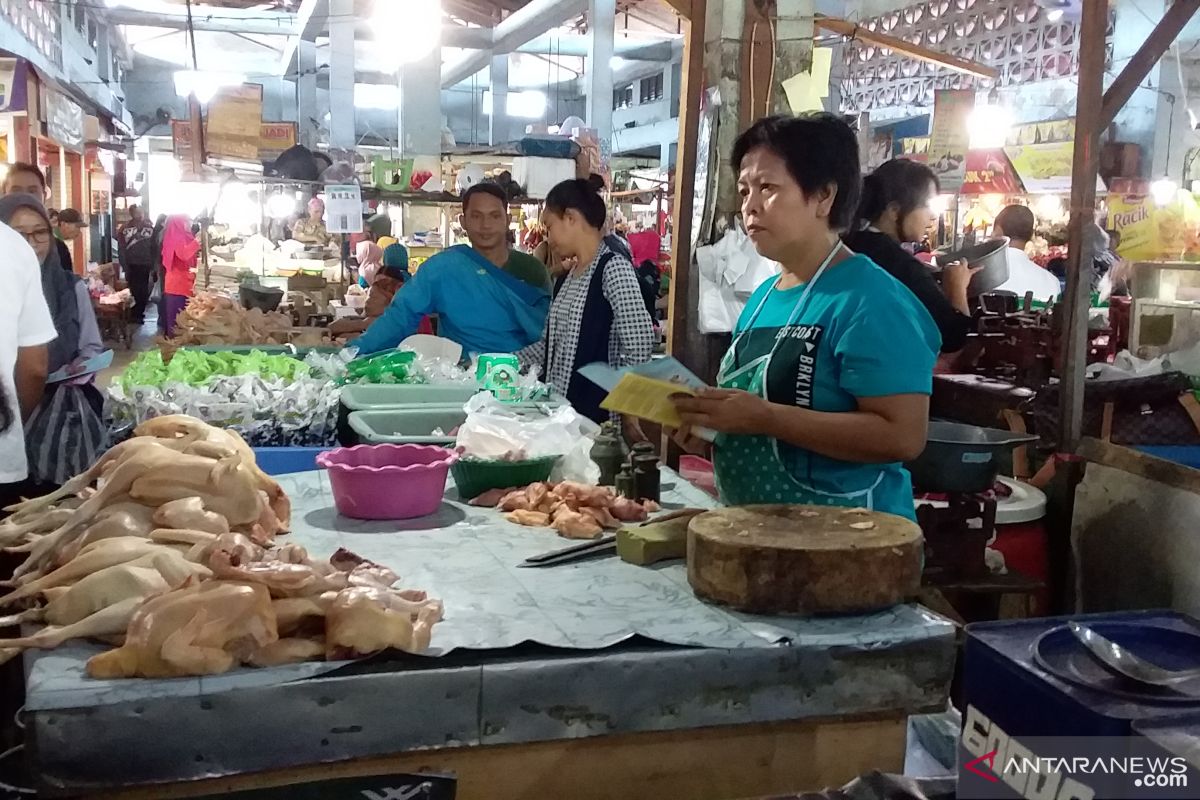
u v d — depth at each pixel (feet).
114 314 35.86
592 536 6.11
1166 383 10.97
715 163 12.17
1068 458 10.55
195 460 5.36
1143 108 26.07
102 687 3.92
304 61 64.85
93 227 45.52
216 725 3.97
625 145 67.62
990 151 24.80
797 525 5.08
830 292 5.82
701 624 4.71
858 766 4.80
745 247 11.60
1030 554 10.18
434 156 37.42
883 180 10.66
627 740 4.51
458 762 4.33
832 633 4.64
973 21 32.60
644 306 10.84
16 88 27.02
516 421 7.38
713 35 12.15
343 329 16.46
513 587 5.20
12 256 8.48
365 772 4.21
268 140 27.37
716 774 4.65
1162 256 18.86
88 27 61.82
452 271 12.44
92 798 3.95
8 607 5.04
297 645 4.21
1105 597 10.14
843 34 15.23
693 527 5.07
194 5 58.49
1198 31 25.17
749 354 6.27
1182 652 3.43
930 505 9.10
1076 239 10.34
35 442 9.87
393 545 5.95
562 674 4.32
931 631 4.71
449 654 4.29
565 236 11.00
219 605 4.07
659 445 11.90
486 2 56.95
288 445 8.75
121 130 56.03
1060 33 29.58
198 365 9.53
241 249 28.91
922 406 5.55
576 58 79.61
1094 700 2.89
